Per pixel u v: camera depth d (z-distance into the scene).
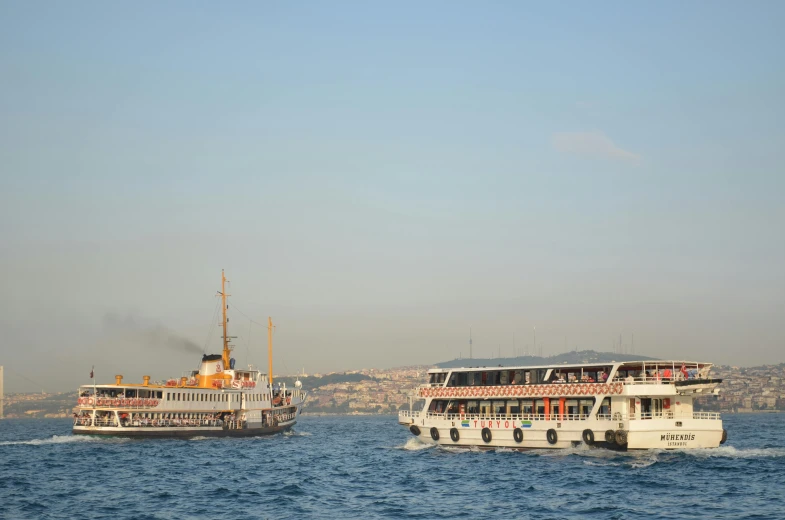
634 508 61.50
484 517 60.09
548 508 62.56
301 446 126.25
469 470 83.38
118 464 95.75
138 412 122.62
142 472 88.00
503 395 95.75
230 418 134.75
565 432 90.12
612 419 86.38
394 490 73.62
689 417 88.31
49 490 74.75
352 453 111.69
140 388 121.88
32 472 88.00
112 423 122.31
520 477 77.06
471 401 100.81
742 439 144.00
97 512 63.50
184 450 113.12
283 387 155.75
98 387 121.06
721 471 77.44
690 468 79.12
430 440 105.19
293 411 157.50
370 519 60.12
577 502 64.38
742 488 68.94
